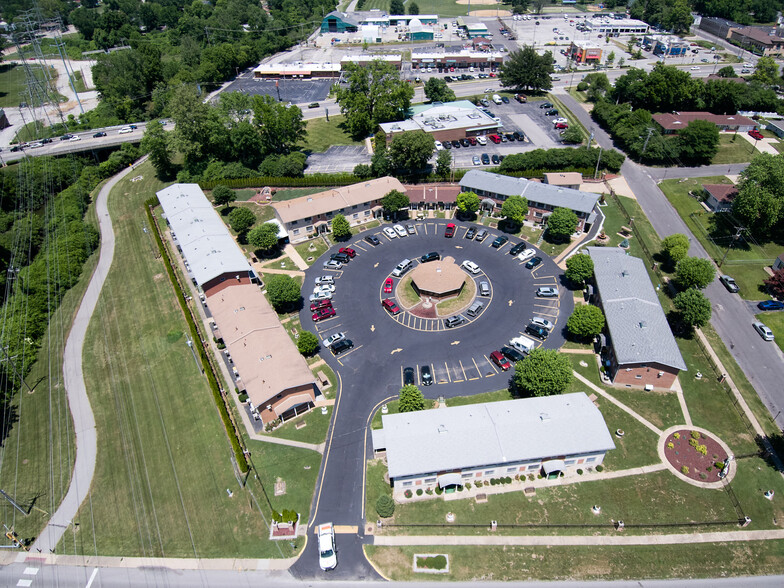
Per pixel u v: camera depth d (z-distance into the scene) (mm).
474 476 68312
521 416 70688
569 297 97750
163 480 71000
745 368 84062
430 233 118000
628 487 67312
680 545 61594
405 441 68125
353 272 106938
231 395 82438
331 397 80562
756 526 63188
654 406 77812
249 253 114438
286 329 93125
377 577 59750
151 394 83812
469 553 61406
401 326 92938
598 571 59562
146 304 103125
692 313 85188
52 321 101000
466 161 147750
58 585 61250
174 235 119875
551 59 193250
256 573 60781
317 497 67562
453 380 82062
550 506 65562
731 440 73000
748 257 108375
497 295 99000
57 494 70562
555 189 118250
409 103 169000
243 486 69250
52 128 185500
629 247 111375
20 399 84875
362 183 126062
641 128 150250
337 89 185750
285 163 142625
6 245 118812
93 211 138625
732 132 161375
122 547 64188
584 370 83438
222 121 148125
